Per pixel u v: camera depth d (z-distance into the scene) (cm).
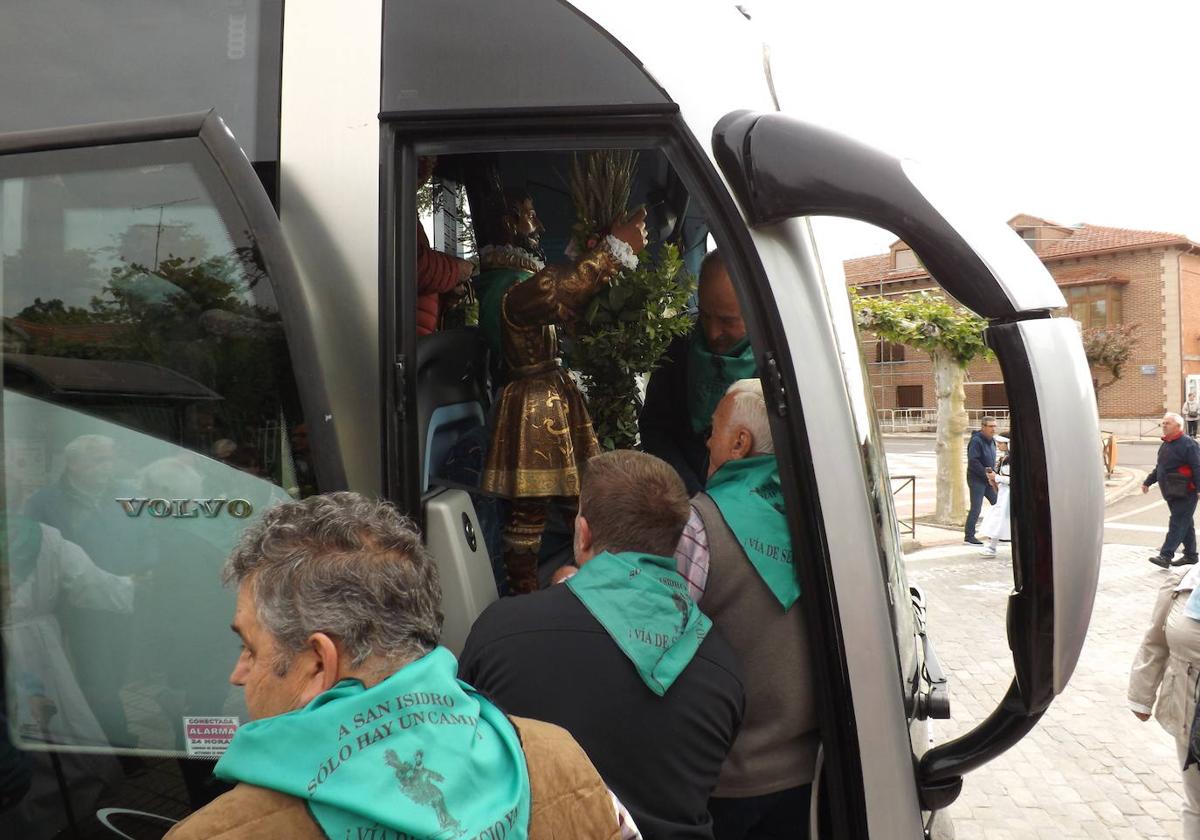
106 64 178
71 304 166
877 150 161
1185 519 1098
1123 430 4353
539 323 219
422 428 201
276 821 94
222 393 163
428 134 173
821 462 169
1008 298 147
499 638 163
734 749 184
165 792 168
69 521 167
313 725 97
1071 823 482
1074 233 4634
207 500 164
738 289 168
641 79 170
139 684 167
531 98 170
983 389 4541
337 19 175
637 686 158
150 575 166
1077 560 145
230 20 177
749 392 198
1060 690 151
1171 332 4284
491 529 237
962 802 506
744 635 184
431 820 95
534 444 216
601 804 117
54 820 169
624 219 225
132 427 166
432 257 224
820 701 171
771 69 200
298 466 162
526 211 245
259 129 174
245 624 110
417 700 101
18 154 165
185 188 162
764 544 184
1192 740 372
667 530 173
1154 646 402
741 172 166
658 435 281
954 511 1429
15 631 168
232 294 162
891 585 182
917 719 200
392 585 108
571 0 173
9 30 178
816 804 183
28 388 167
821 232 198
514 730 115
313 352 160
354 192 171
